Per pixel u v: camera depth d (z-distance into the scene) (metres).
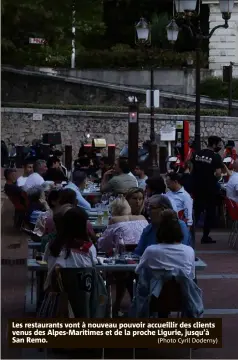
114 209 13.09
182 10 24.83
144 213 15.23
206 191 20.27
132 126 29.17
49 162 23.02
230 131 57.66
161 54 66.50
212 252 18.98
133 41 74.12
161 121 57.62
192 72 65.62
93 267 10.52
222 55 69.69
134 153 29.20
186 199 17.17
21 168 46.66
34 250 14.62
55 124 58.06
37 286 12.72
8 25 54.31
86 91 63.00
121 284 12.56
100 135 58.22
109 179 20.88
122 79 65.88
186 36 70.88
